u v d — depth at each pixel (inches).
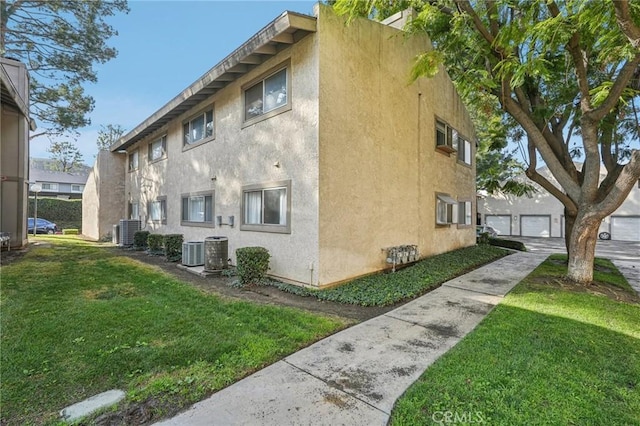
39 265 370.3
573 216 354.3
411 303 236.2
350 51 291.9
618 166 320.8
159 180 550.6
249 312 205.9
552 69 350.9
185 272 344.8
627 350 154.6
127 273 331.0
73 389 117.2
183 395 113.8
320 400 111.9
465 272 354.9
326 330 179.2
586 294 261.3
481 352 148.4
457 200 519.2
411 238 380.2
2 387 117.2
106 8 718.5
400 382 124.1
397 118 354.9
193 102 435.2
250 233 337.1
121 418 101.4
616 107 334.3
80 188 1583.4
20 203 507.5
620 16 206.1
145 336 164.1
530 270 367.2
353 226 294.0
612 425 99.2
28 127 531.8
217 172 396.5
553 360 141.1
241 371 131.5
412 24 316.2
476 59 347.6
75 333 166.9
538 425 98.2
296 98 281.4
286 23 251.9
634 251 674.8
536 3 245.8
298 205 279.1
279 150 300.2
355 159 296.4
